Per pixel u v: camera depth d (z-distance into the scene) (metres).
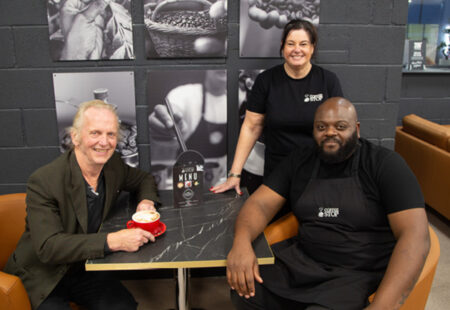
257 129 2.15
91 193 1.69
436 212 3.52
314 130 1.64
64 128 2.24
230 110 2.30
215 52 2.19
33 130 2.26
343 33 2.25
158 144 2.29
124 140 2.28
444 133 3.18
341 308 1.39
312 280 1.56
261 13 2.16
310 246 1.67
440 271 2.61
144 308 2.27
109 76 2.19
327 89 2.00
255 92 2.08
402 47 2.29
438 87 4.82
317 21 2.20
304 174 1.72
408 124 3.68
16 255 1.64
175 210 1.84
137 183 1.96
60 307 1.55
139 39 2.16
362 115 2.38
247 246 1.49
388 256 1.57
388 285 1.34
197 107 2.26
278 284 1.62
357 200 1.59
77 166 1.62
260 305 1.64
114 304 1.64
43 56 2.16
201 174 1.86
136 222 1.57
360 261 1.57
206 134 2.30
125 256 1.46
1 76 2.17
